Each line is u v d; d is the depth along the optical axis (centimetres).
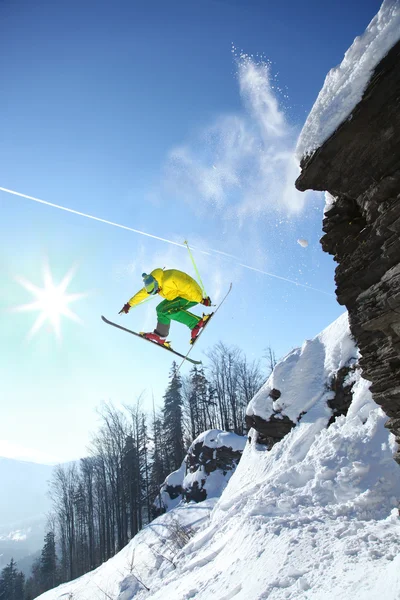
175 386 3897
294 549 444
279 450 895
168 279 623
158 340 657
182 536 1162
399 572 290
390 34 280
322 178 383
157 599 658
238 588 447
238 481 1001
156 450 3816
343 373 843
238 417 3844
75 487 4916
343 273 422
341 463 595
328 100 337
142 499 3566
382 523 425
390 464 523
